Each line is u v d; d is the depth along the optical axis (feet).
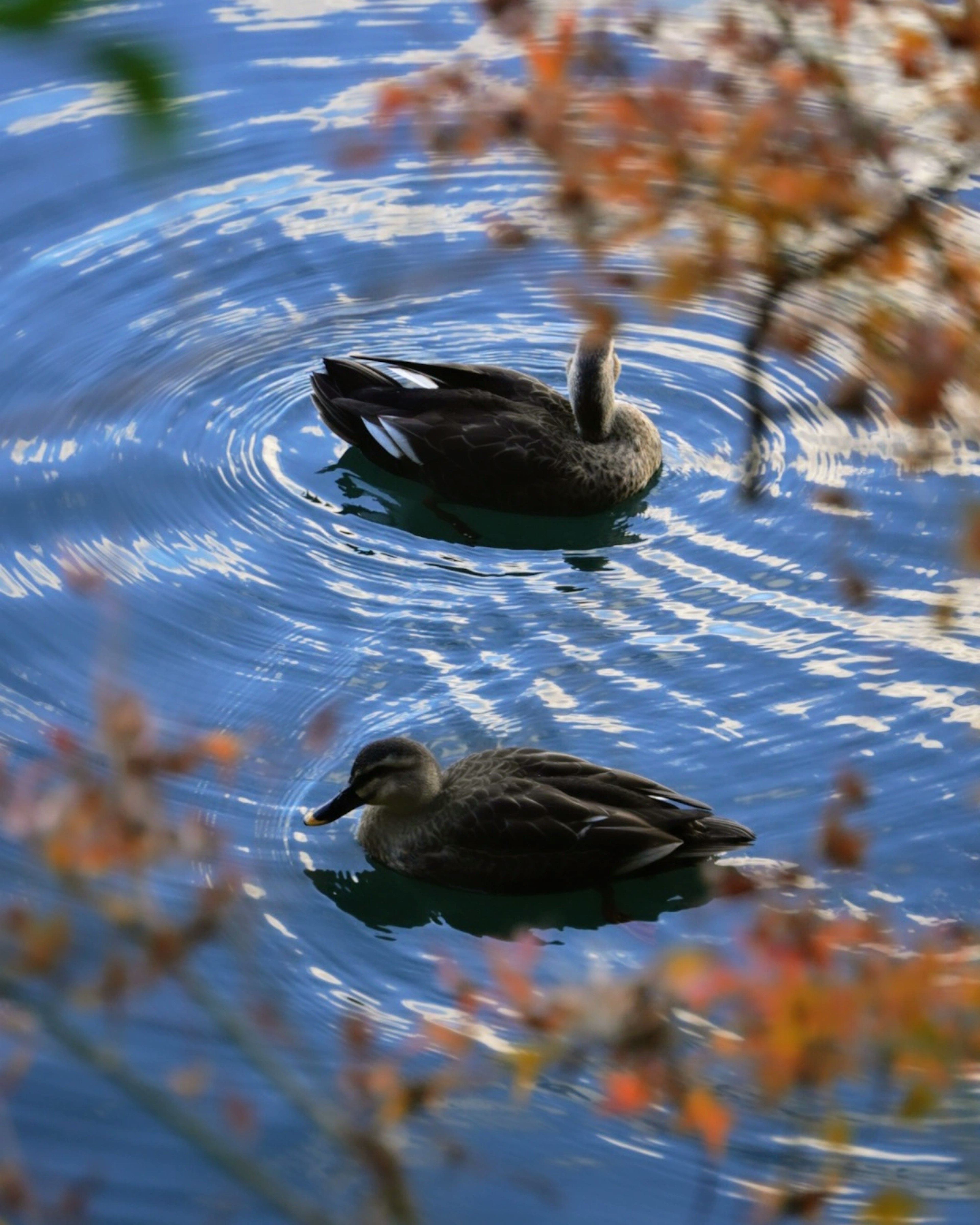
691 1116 23.15
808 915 23.35
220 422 59.41
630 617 50.47
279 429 59.62
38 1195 31.42
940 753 43.73
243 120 72.08
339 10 77.66
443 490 57.36
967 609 49.42
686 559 53.47
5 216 67.26
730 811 42.34
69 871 19.16
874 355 20.17
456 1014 37.01
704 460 58.59
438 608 51.19
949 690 46.09
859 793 30.78
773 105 18.40
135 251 66.18
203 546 53.83
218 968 37.73
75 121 71.82
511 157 70.59
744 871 40.42
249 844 41.88
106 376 60.85
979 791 42.32
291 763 44.78
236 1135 32.81
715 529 54.80
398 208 68.85
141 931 20.12
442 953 39.40
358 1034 29.99
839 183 18.61
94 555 52.90
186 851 20.67
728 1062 33.50
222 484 56.70
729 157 18.24
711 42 21.01
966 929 26.37
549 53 18.85
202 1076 30.50
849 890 39.55
